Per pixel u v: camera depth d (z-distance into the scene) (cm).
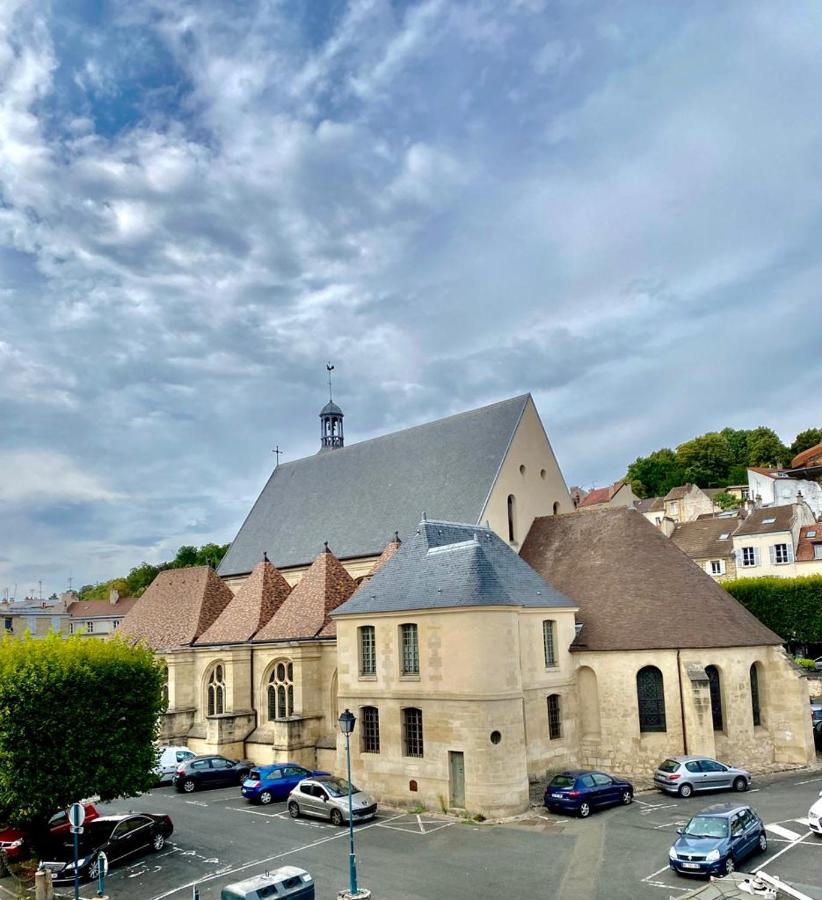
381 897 2498
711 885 2070
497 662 3559
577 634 4284
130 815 3169
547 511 5500
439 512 5288
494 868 2730
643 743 3975
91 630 13375
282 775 4006
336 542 5900
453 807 3553
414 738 3775
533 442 5512
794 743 4112
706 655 3997
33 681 3084
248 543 6819
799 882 2372
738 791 3638
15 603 13575
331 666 4578
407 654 3862
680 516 11244
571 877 2586
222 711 5119
